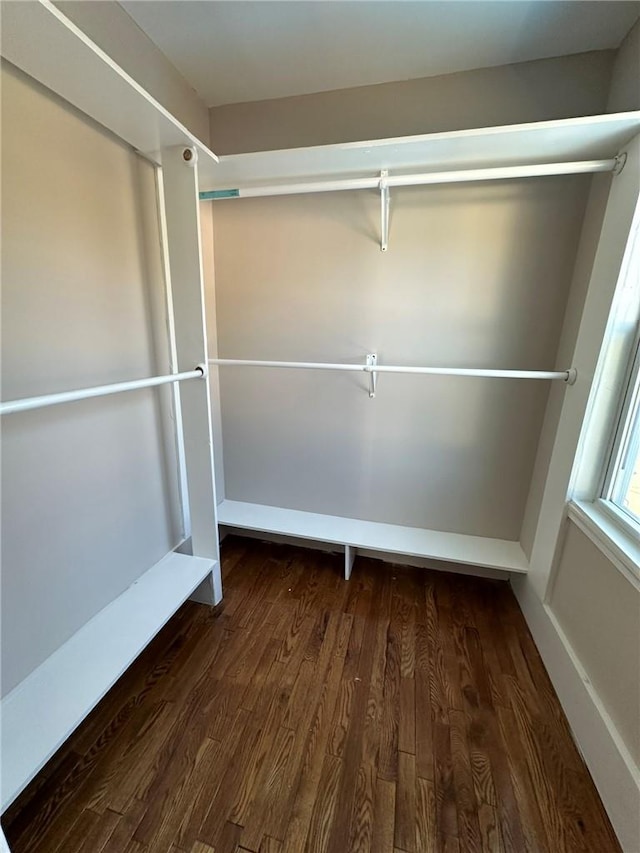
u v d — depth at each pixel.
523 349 1.74
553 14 1.24
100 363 1.35
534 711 1.34
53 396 0.95
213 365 2.11
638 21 1.25
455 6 1.21
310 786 1.11
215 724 1.28
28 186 1.05
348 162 1.43
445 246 1.71
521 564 1.79
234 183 1.65
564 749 1.22
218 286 2.03
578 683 1.26
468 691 1.41
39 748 0.96
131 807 1.05
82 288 1.25
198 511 1.74
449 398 1.89
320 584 1.99
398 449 2.02
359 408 2.02
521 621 1.75
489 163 1.44
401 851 0.97
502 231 1.64
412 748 1.21
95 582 1.40
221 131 1.81
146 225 1.50
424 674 1.47
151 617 1.41
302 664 1.51
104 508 1.42
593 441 1.39
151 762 1.16
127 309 1.45
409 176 1.46
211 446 1.64
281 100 1.72
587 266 1.47
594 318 1.36
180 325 1.55
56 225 1.14
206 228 1.92
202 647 1.59
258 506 2.30
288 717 1.31
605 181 1.38
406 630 1.69
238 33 1.35
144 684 1.42
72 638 1.30
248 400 2.17
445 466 1.98
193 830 1.01
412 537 2.00
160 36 1.37
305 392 2.07
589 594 1.30
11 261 1.03
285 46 1.41
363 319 1.89
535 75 1.48
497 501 1.95
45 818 1.02
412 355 1.87
